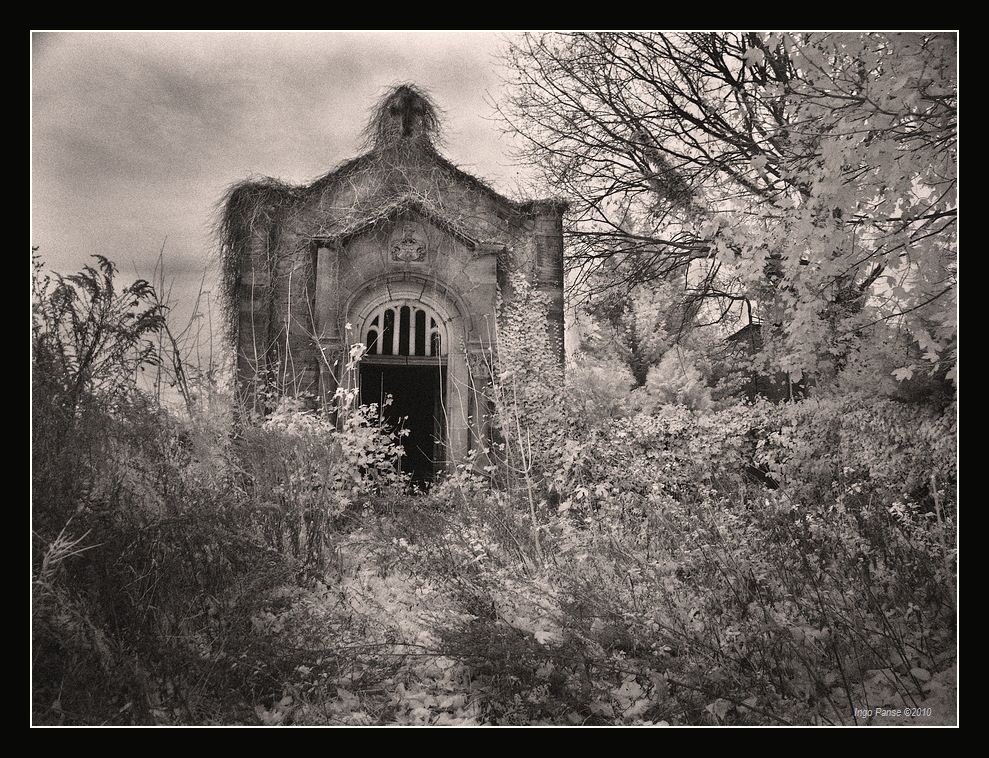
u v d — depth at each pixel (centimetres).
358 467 1016
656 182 1294
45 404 581
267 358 1324
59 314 628
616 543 709
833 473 776
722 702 512
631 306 1403
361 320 1353
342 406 1125
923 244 628
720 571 605
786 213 699
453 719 523
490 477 1053
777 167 737
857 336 739
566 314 1415
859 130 586
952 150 582
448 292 1367
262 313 1335
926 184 602
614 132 1362
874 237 656
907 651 550
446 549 761
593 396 1066
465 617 623
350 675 568
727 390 1245
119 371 674
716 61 1227
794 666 548
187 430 775
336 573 776
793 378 776
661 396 1173
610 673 553
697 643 548
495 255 1385
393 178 1405
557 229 1418
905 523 654
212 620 596
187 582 607
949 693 496
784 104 690
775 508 711
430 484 1300
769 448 863
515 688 547
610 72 1338
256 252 1345
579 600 598
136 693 504
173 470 701
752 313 1218
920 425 723
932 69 557
